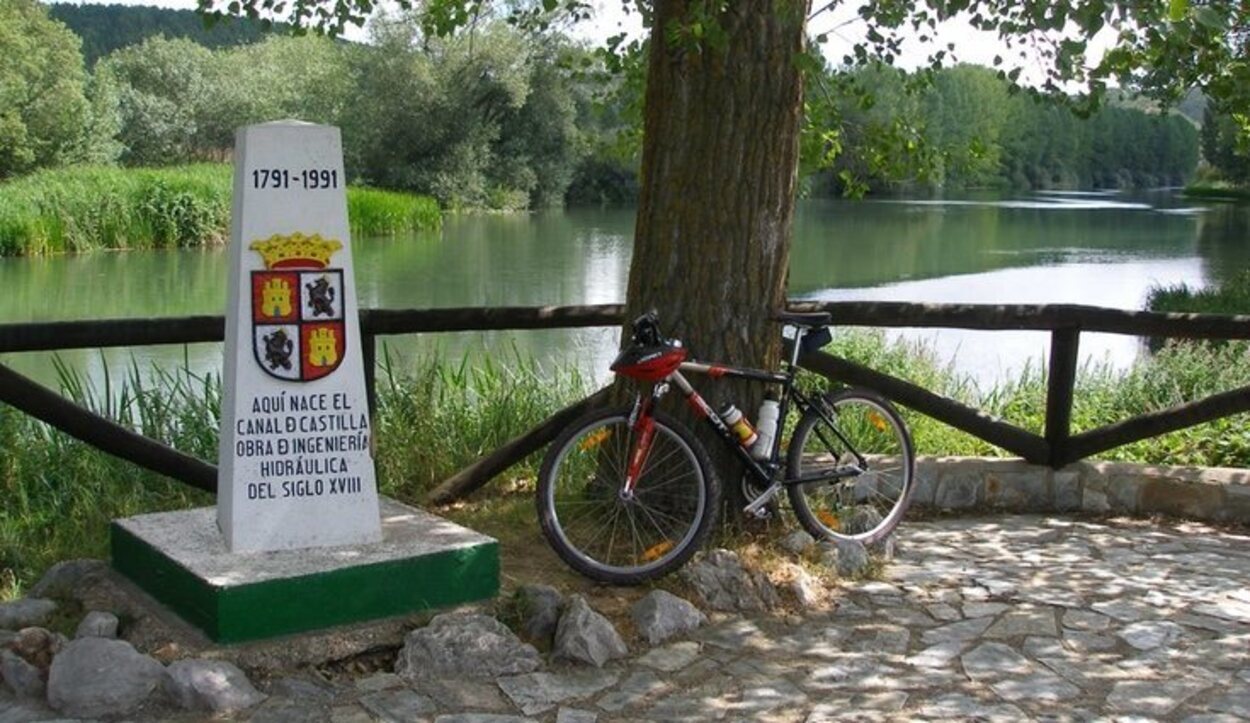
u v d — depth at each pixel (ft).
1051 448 19.94
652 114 17.10
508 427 22.38
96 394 25.99
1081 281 76.23
